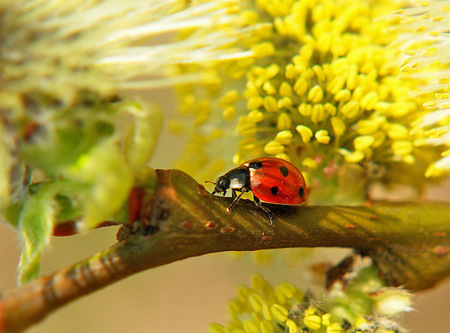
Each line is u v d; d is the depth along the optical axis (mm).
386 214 64
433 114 64
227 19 64
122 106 50
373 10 70
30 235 52
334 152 67
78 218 53
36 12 52
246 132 66
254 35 70
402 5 70
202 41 59
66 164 49
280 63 69
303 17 69
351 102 65
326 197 72
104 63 52
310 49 66
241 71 69
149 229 55
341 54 67
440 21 66
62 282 52
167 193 55
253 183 63
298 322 63
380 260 65
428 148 70
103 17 53
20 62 50
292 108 66
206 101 75
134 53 53
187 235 56
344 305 64
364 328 63
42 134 50
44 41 51
